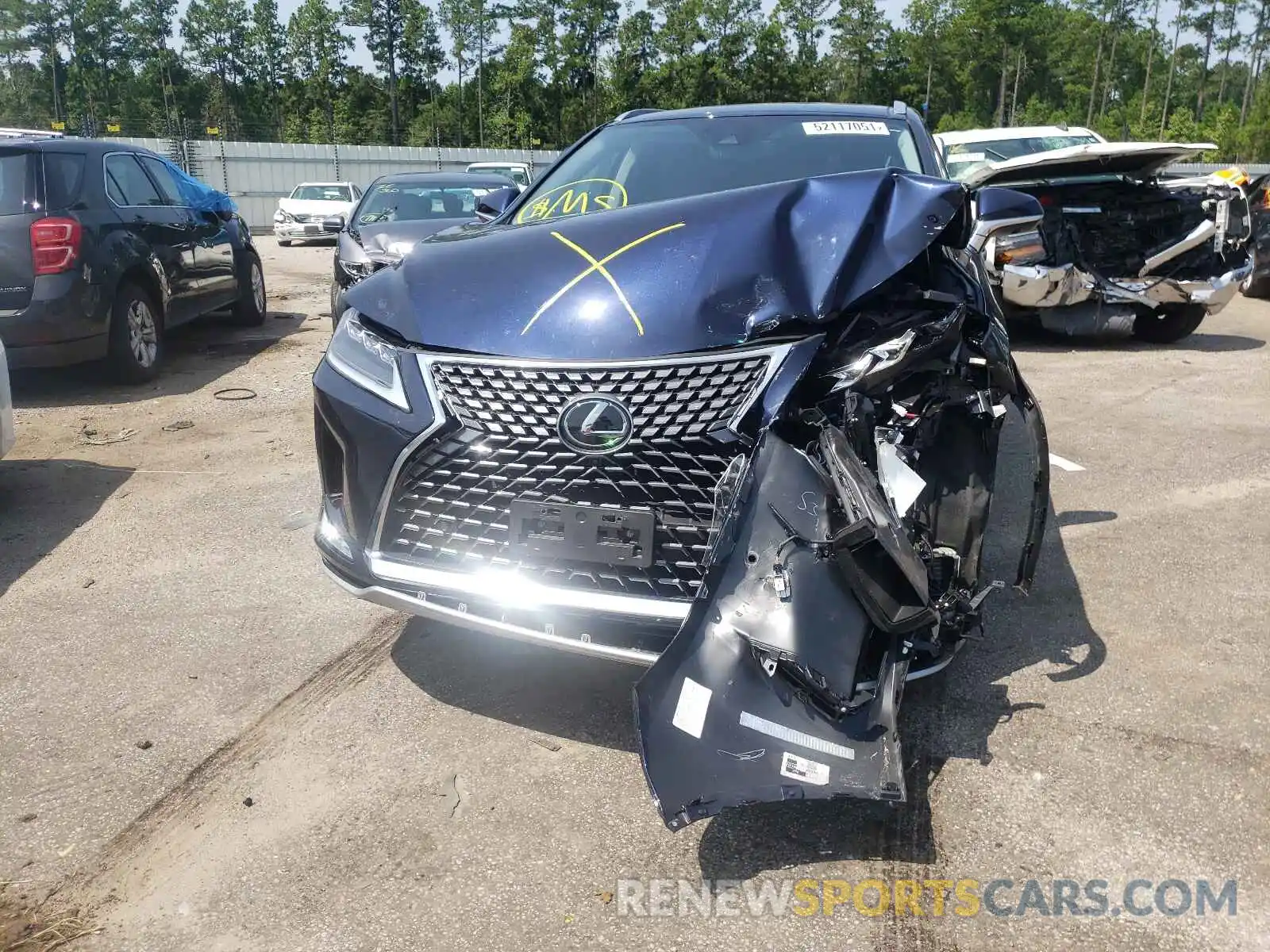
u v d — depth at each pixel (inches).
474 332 106.2
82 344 269.3
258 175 1325.0
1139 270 335.0
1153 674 127.6
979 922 87.7
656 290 104.7
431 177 440.8
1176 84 3890.3
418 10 3208.7
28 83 3275.1
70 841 99.4
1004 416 115.0
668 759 90.2
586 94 2896.2
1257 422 248.1
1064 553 166.2
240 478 209.8
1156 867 93.9
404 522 108.7
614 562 99.0
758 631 91.5
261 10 3312.0
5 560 168.9
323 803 104.9
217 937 87.3
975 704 121.0
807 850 96.9
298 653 135.9
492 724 118.4
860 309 105.4
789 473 95.3
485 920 88.7
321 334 390.3
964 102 3518.7
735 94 2728.8
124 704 123.7
